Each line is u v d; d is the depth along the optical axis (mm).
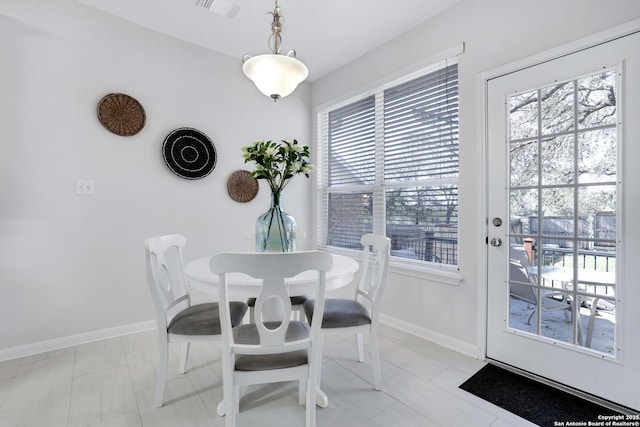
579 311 1671
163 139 2598
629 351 1508
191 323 1562
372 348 1714
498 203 1983
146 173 2518
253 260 1149
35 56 2064
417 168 2537
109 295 2369
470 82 2111
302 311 2102
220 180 2916
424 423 1448
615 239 1550
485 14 2027
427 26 2381
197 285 1595
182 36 2635
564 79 1700
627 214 1512
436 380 1808
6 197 1991
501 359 1977
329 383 1773
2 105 1967
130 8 2271
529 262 1858
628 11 1493
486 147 2033
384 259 1726
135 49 2453
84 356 2068
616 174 1543
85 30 2240
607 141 1571
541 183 1807
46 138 2107
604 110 1578
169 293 1763
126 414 1492
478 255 2068
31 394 1646
